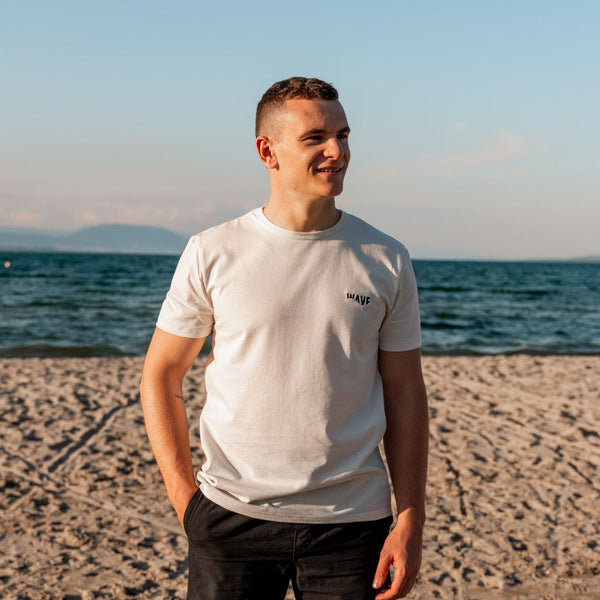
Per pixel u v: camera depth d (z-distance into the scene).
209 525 1.72
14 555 3.84
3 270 64.56
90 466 5.39
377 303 1.74
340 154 1.67
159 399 1.85
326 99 1.69
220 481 1.72
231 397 1.73
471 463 5.57
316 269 1.73
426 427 1.85
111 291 36.78
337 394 1.71
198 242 1.80
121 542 4.04
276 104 1.71
